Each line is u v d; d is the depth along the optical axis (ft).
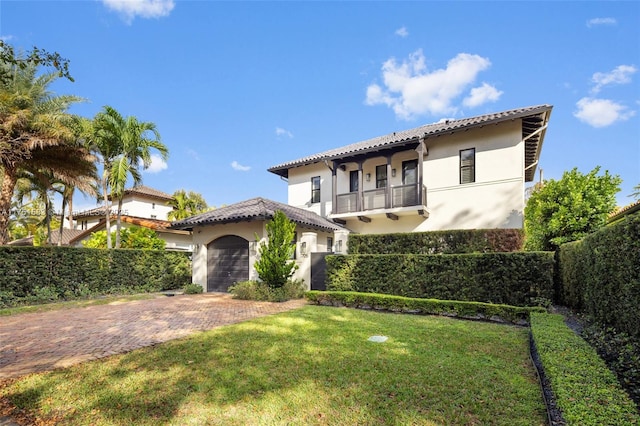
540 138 57.72
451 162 59.41
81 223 119.34
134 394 14.93
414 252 49.80
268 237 49.11
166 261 61.87
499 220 54.24
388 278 40.50
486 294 35.19
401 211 59.16
